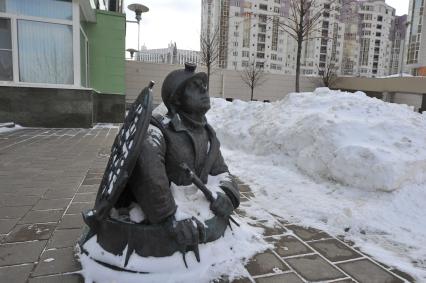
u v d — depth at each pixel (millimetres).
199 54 32219
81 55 11641
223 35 39156
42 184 4500
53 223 3246
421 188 4074
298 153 5297
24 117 10180
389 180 3916
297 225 3393
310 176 4855
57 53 10703
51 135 8992
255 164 5680
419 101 27359
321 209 3686
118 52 13555
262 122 6816
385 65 49250
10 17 10055
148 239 2344
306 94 6863
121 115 13602
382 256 2814
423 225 3457
